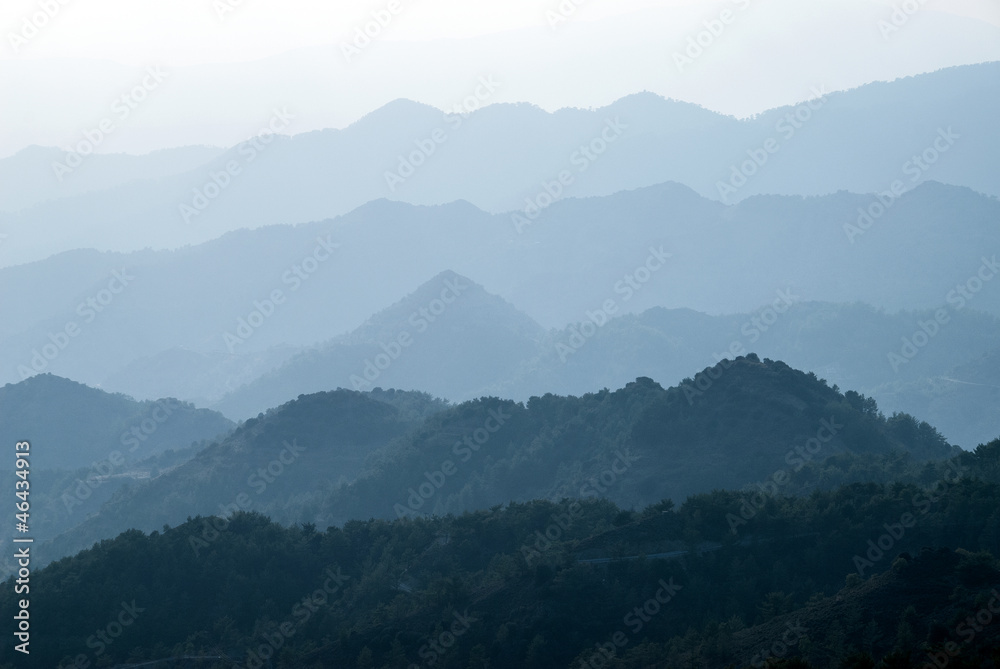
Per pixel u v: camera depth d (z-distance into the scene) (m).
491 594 162.00
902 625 123.62
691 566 161.75
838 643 124.88
